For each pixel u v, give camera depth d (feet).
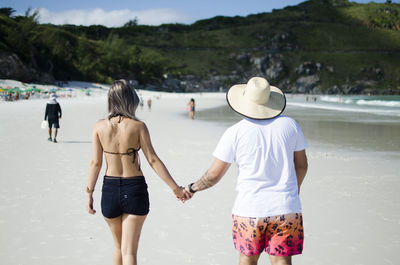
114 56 366.43
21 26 258.78
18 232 14.40
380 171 26.50
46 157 30.50
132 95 9.50
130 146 9.21
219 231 14.74
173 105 155.63
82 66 320.29
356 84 556.51
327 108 139.03
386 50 631.15
